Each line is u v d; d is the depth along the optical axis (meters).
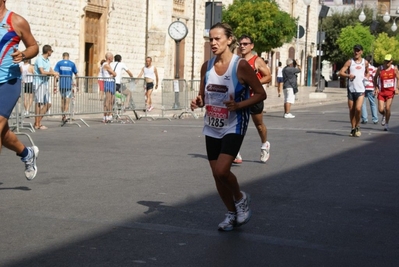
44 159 11.75
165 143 14.59
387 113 18.91
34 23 29.55
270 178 10.30
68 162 11.45
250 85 6.78
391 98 18.89
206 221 7.32
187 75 44.28
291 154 13.15
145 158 12.12
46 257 5.84
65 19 31.84
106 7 35.44
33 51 7.93
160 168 10.97
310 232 6.98
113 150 13.20
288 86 23.86
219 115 6.83
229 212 7.00
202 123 20.64
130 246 6.25
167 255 5.99
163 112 23.23
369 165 11.85
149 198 8.46
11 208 7.75
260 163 11.89
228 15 40.31
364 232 7.04
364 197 8.93
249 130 18.00
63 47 31.91
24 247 6.14
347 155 13.15
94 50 35.12
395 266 5.86
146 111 22.88
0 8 7.83
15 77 7.88
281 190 9.31
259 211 7.93
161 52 40.06
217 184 6.91
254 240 6.59
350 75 16.48
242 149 13.84
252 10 39.75
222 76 6.79
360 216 7.80
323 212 7.96
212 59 6.99
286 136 16.61
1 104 7.79
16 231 6.71
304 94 45.81
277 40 40.50
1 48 7.77
